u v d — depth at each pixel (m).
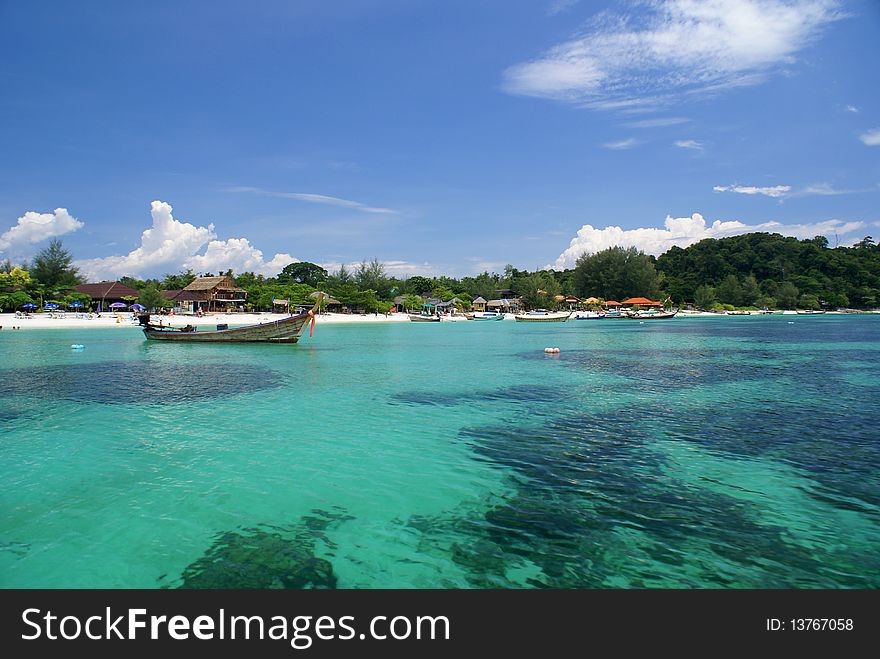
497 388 19.58
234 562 6.62
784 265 138.62
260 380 21.56
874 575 6.32
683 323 86.00
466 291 135.75
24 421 13.96
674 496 8.66
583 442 11.98
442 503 8.39
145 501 8.45
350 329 67.19
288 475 9.66
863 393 18.38
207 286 89.50
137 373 23.56
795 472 9.84
